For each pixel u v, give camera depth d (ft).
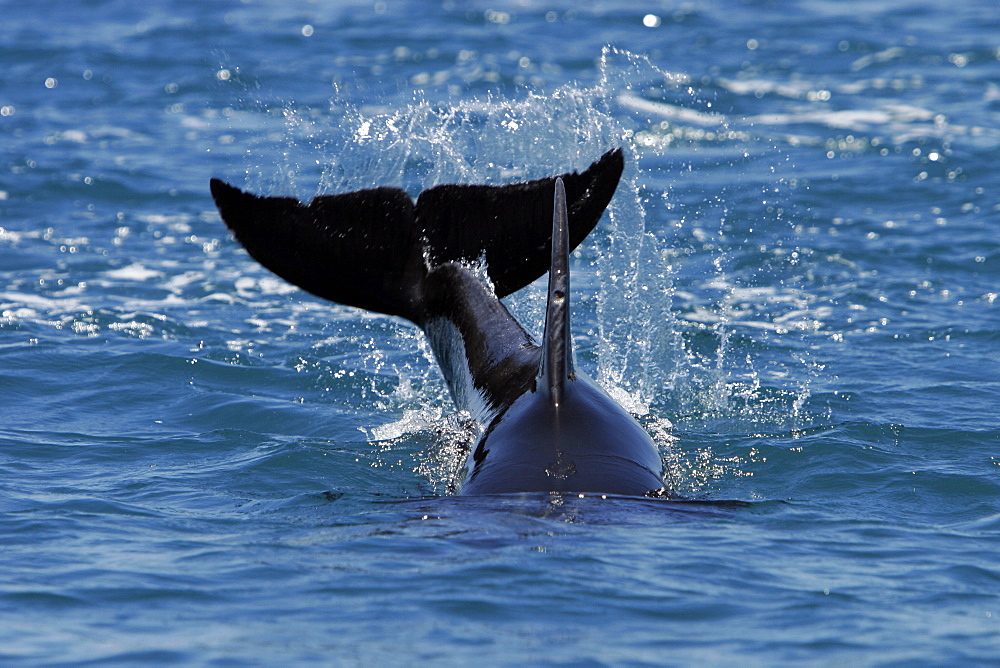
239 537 81.25
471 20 371.35
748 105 266.77
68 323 145.79
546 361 89.61
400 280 109.50
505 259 108.88
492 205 110.22
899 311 152.15
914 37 336.08
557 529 77.92
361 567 73.56
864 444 105.91
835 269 168.35
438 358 107.76
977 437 108.68
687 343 139.03
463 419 99.30
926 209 196.75
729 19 368.68
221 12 385.70
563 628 65.57
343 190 111.24
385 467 100.89
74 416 115.96
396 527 80.43
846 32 344.69
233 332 145.07
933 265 170.09
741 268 169.07
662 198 201.36
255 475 98.53
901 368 131.23
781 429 111.04
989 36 335.06
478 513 80.59
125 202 204.44
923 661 62.28
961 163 221.46
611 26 359.05
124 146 237.86
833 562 76.64
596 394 92.53
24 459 102.42
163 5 398.01
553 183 110.32
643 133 243.60
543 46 328.08
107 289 161.07
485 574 71.72
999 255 173.47
